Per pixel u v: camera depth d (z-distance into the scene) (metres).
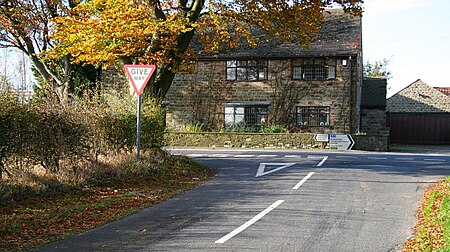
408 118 45.22
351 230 8.90
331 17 39.44
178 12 17.94
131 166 14.62
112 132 14.93
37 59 25.34
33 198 10.88
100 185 13.05
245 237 8.29
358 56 37.22
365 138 32.94
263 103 36.28
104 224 9.37
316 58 35.75
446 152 33.88
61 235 8.47
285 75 36.16
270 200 11.93
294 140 33.09
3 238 8.12
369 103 40.12
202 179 15.91
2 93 10.92
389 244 7.97
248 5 18.70
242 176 16.72
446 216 9.41
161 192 13.06
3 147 10.53
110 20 16.23
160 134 17.30
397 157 25.83
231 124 36.59
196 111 37.25
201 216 10.05
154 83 18.64
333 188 13.98
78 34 16.73
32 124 11.41
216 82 37.06
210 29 23.94
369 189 13.92
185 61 19.36
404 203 11.77
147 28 16.45
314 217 9.98
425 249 7.50
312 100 35.81
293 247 7.69
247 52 36.50
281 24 19.59
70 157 12.75
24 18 23.97
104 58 16.91
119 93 17.52
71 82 25.38
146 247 7.66
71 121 12.71
